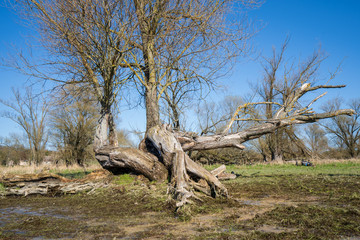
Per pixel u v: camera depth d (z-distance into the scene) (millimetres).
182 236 4445
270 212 5934
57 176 11328
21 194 9992
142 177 11266
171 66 12070
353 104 45344
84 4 10617
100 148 12500
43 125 38000
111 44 11219
